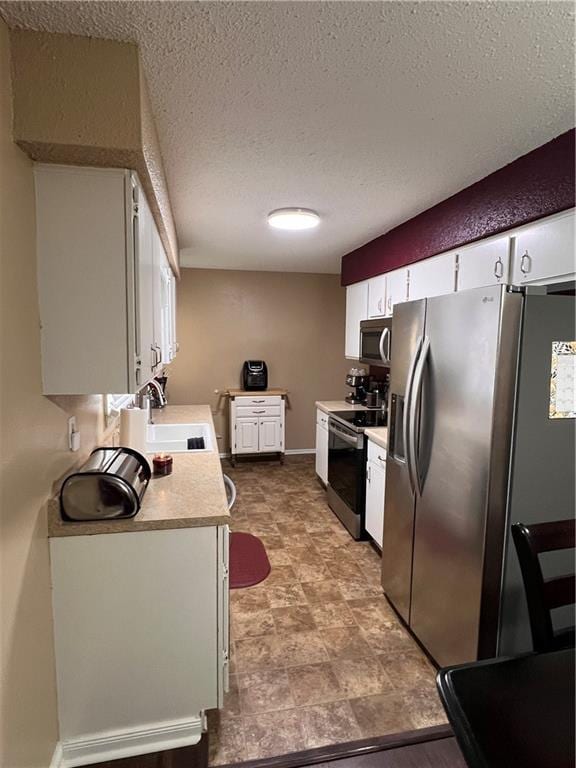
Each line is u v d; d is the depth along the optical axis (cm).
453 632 179
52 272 130
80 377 134
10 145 111
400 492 224
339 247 376
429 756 152
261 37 113
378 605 242
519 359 154
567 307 157
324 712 170
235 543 314
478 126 162
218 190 232
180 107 148
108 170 129
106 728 150
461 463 172
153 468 195
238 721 166
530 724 96
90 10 103
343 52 120
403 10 103
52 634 142
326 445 400
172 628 151
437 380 187
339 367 555
